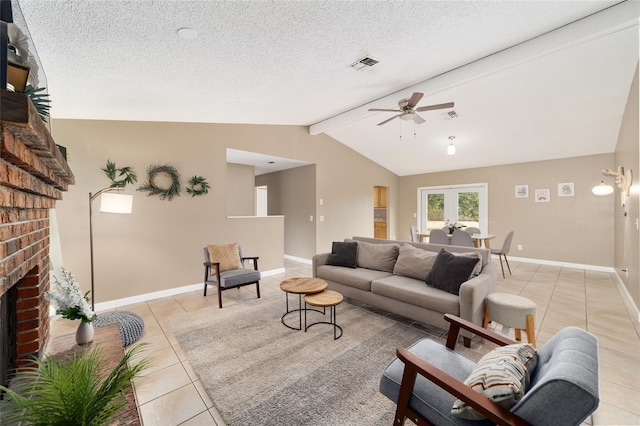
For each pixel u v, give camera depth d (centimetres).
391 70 288
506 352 126
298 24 176
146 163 366
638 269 297
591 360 102
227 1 142
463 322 166
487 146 562
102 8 134
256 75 244
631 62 297
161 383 194
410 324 289
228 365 215
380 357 226
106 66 195
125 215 351
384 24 193
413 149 629
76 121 321
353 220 671
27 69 116
